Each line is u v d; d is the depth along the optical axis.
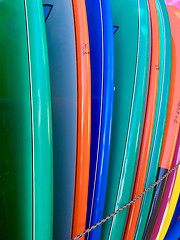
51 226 0.41
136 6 0.58
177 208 1.08
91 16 0.53
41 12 0.37
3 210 0.53
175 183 0.85
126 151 0.58
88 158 0.47
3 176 0.49
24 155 0.41
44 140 0.37
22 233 0.45
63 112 0.52
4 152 0.48
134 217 0.66
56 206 0.60
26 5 0.37
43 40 0.37
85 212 0.50
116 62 0.65
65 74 0.50
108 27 0.50
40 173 0.38
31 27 0.37
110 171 0.65
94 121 0.53
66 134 0.51
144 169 0.62
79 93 0.45
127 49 0.60
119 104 0.62
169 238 1.00
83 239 0.52
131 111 0.56
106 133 0.50
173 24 0.82
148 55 0.57
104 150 0.51
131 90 0.57
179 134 0.83
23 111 0.39
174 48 0.78
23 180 0.42
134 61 0.57
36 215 0.40
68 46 0.47
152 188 0.71
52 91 0.58
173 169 0.81
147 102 0.59
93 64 0.53
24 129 0.40
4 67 0.46
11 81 0.43
